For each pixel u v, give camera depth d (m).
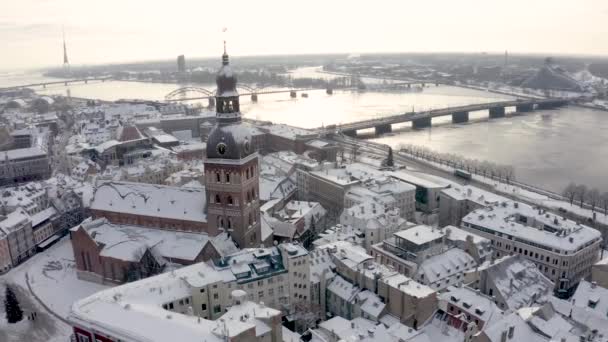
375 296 154.50
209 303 142.12
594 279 164.88
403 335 126.25
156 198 196.12
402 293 145.12
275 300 155.38
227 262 153.88
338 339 136.88
